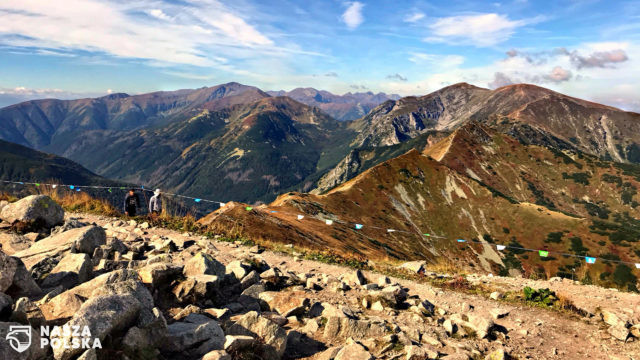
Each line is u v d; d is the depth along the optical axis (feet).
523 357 25.91
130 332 14.94
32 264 23.84
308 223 255.91
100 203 57.16
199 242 41.19
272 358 18.90
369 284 36.42
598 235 448.65
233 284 28.63
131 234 39.96
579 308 36.91
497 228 495.82
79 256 23.34
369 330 24.23
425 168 587.68
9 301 15.58
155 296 22.16
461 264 420.36
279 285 32.32
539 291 39.81
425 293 39.37
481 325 29.73
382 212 474.49
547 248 451.53
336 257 50.72
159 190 56.54
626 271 388.16
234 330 19.75
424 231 474.08
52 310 16.97
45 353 13.47
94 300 15.01
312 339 23.00
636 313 34.47
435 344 25.09
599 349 28.86
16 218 32.99
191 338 17.16
